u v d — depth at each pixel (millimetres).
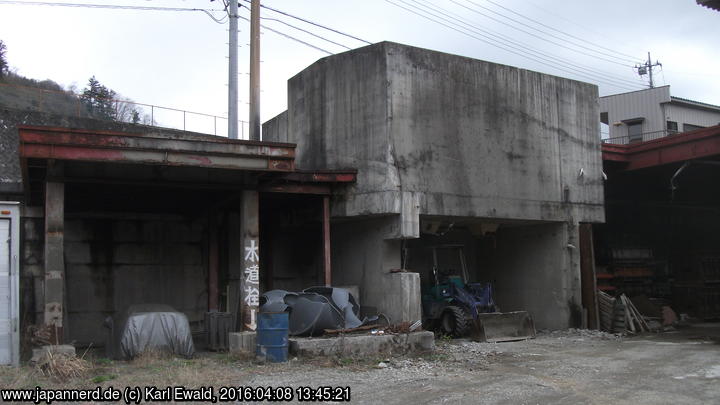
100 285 17734
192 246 19156
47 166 12742
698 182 25203
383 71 16500
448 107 17391
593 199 20312
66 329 16281
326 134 17469
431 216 17172
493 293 21984
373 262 17125
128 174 14383
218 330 15047
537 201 18891
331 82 17562
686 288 26219
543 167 19172
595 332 18844
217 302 18094
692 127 37094
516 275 21203
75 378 10664
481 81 18172
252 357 13281
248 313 14602
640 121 36344
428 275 20344
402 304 15930
